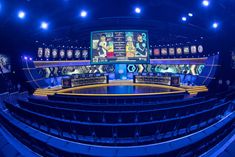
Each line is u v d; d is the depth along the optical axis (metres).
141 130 4.88
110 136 4.98
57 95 14.15
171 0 13.12
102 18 16.98
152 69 24.77
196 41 20.64
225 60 16.05
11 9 10.86
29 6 11.27
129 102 12.89
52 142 3.93
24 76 17.66
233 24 12.88
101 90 18.66
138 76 22.59
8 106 7.50
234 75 15.18
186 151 3.86
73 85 20.19
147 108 8.20
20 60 17.48
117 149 3.66
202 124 5.91
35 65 19.50
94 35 20.06
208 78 18.22
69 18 15.12
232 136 3.72
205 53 20.28
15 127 4.80
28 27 14.44
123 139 4.87
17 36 15.38
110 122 6.62
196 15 14.18
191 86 19.14
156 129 4.96
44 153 3.73
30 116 6.06
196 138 4.06
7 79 15.55
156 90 18.11
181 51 22.55
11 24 13.02
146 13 15.73
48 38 19.33
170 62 23.41
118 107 8.01
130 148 3.70
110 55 20.14
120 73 25.31
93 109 8.20
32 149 3.76
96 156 3.36
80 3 12.99
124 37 20.06
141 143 4.66
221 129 4.70
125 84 22.34
